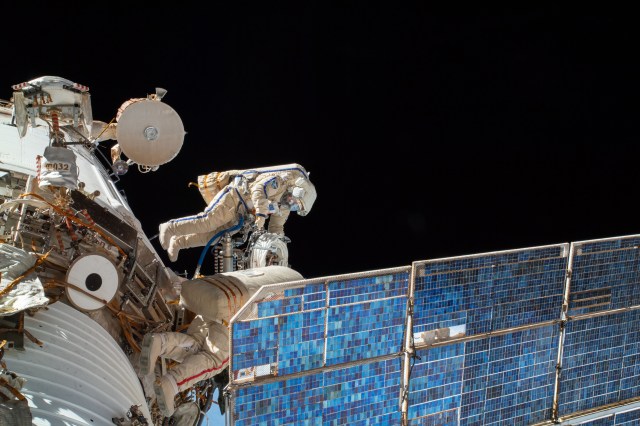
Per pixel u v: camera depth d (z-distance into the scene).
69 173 9.92
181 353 10.76
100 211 10.63
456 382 11.44
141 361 10.08
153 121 11.39
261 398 9.73
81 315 9.58
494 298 11.52
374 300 10.34
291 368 9.89
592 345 12.85
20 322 8.11
